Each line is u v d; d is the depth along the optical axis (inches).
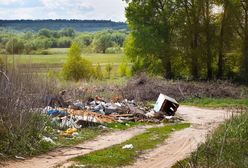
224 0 1898.4
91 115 932.6
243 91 1553.9
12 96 655.8
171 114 1101.1
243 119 743.1
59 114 868.6
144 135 794.2
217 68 1963.6
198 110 1237.1
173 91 1480.1
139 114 1019.9
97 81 1611.7
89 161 576.7
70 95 1169.4
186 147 690.8
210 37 1937.7
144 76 1588.3
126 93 1429.6
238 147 602.2
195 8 1916.8
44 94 765.3
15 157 577.3
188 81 1782.7
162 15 1936.5
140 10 1946.4
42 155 601.0
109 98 1288.1
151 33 1941.4
